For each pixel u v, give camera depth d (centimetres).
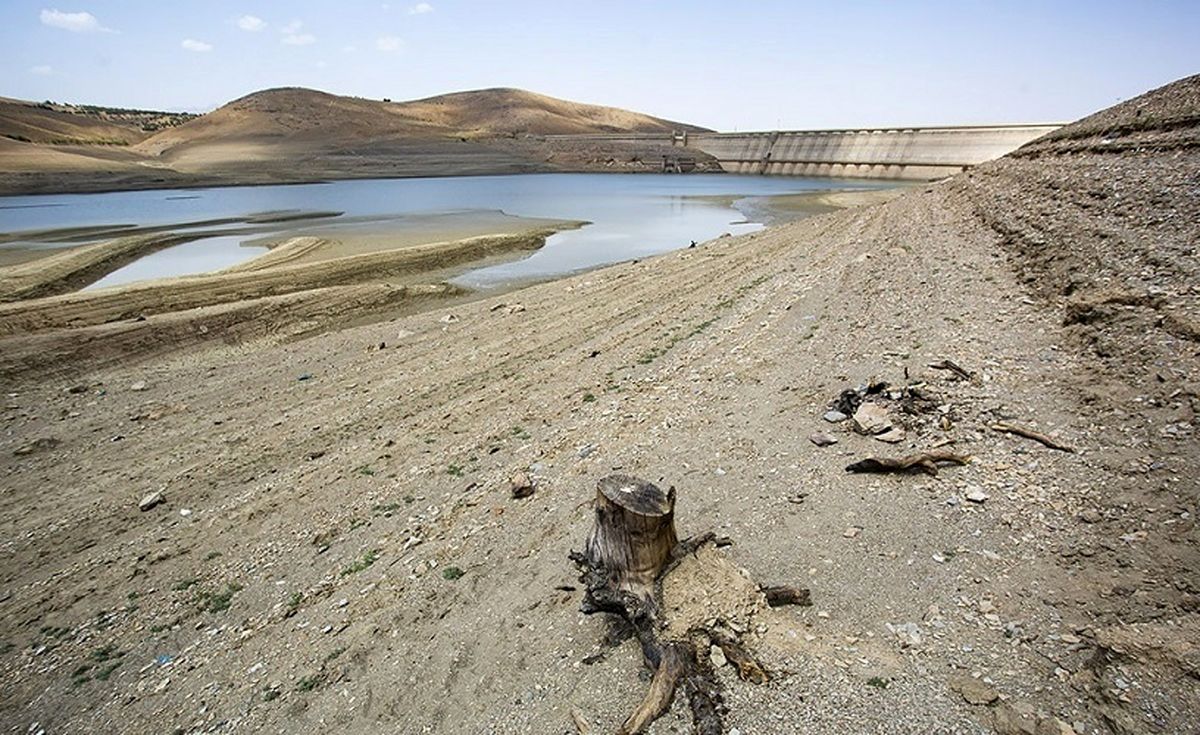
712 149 18912
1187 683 456
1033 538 666
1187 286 1110
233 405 1557
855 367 1230
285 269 3128
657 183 12169
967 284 1677
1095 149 2711
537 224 5422
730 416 1117
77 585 898
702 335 1731
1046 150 3316
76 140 15838
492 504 956
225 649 735
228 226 5322
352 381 1678
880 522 738
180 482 1177
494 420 1324
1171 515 637
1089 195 2000
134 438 1388
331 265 3241
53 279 3038
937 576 635
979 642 541
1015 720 457
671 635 564
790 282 2200
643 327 1934
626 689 555
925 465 822
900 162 13475
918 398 1010
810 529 746
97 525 1051
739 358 1446
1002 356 1141
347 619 743
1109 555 612
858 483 826
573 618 661
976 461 828
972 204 2923
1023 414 918
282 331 2291
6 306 2280
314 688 643
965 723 464
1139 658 484
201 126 19138
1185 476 682
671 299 2295
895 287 1792
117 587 886
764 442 991
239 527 1005
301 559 899
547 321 2141
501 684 596
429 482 1073
